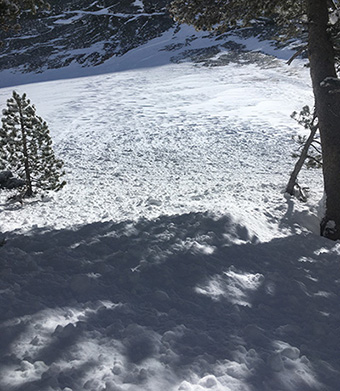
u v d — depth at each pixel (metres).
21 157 17.25
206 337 3.61
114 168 27.25
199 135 35.81
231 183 20.53
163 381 2.90
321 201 10.14
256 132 35.59
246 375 3.10
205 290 4.63
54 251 5.36
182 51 87.81
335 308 4.85
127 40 102.81
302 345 3.74
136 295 4.38
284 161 27.59
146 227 6.53
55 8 125.38
